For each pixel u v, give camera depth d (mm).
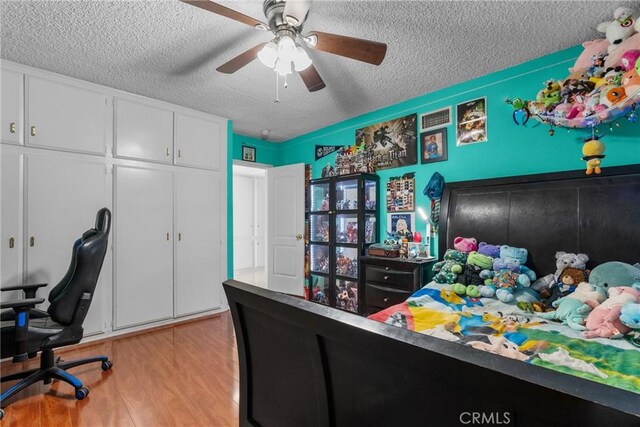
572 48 2240
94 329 2771
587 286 1739
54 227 2580
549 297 1951
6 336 1700
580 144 2219
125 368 2264
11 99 2404
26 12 1800
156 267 3160
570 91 2018
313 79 2033
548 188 2258
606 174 2035
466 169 2812
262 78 2701
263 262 7172
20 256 2428
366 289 3125
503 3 1770
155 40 2115
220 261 3689
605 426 406
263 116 3740
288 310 892
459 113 2859
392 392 708
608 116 1896
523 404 483
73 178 2678
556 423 455
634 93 1674
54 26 1947
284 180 4609
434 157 3039
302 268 4336
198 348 2631
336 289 3768
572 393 432
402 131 3305
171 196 3285
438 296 2057
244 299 1076
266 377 1099
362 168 3725
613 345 1308
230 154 3854
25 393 1934
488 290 2002
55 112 2594
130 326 2979
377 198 3561
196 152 3492
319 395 874
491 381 512
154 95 3072
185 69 2535
